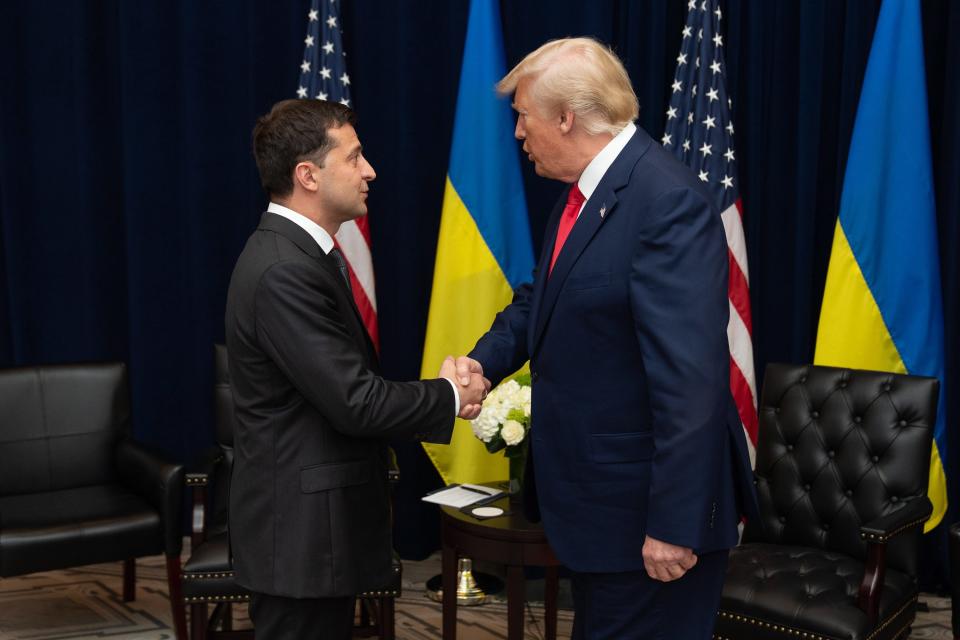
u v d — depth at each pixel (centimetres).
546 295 185
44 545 287
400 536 400
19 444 331
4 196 405
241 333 190
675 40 371
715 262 168
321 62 372
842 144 354
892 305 329
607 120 179
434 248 398
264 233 194
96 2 400
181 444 416
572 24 371
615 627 184
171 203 409
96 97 405
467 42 362
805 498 290
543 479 188
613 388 177
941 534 355
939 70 350
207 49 396
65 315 417
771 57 362
